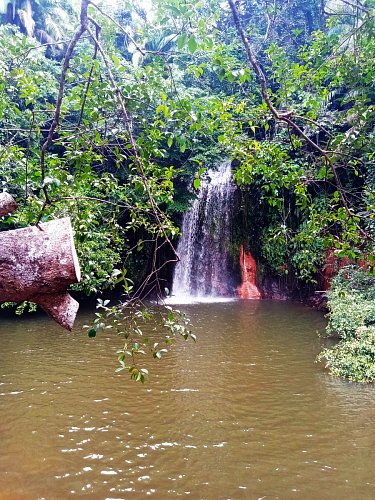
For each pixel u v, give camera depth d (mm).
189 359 8289
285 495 4094
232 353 8695
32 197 3059
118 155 2840
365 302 8984
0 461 4688
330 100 9789
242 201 16406
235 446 5020
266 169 3656
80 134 2709
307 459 4723
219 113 3852
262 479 4355
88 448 4977
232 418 5758
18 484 4262
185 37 2352
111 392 6668
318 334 10094
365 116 3004
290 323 11469
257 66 2340
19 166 3984
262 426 5516
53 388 6828
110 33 2904
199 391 6707
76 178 2936
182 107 2605
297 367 7805
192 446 5020
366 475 4410
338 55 3516
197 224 16766
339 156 3246
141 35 2738
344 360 7371
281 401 6289
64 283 1978
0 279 1917
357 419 5664
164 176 3498
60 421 5668
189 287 16547
